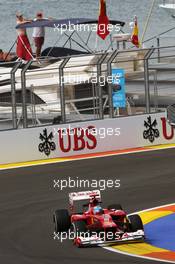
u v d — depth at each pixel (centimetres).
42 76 8062
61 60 8594
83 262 3684
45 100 7838
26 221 4772
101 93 7381
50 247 4050
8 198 5506
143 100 8162
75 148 7156
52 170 6481
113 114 7394
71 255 3838
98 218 4016
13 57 10794
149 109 7506
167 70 8594
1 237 4394
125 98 7531
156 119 7488
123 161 6725
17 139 6950
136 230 4062
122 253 3825
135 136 7388
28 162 6931
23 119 7019
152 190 5556
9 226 4666
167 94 8375
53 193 5591
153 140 7475
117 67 8450
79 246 3978
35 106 7575
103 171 6322
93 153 7212
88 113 7731
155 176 6034
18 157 6950
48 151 7056
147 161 6669
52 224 4634
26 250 4034
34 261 3775
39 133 7025
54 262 3722
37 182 6019
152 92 8331
